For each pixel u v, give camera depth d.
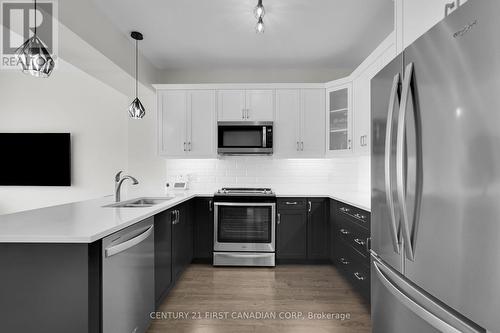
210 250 3.54
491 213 0.81
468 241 0.88
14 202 4.23
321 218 3.50
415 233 1.14
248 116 3.73
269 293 2.69
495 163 0.79
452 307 0.95
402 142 1.15
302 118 3.71
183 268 3.04
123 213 1.87
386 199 1.34
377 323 1.62
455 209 0.93
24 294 1.33
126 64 3.04
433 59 1.04
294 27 2.82
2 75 4.22
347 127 3.41
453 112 0.94
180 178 3.93
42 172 4.17
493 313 0.80
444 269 0.99
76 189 4.19
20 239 1.28
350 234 2.79
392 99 1.29
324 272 3.26
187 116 3.75
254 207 3.48
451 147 0.95
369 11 2.52
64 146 4.16
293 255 3.49
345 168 3.93
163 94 3.77
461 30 0.90
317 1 2.38
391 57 2.40
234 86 3.74
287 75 3.99
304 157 3.71
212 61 3.71
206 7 2.47
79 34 2.22
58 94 4.21
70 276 1.31
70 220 1.63
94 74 3.06
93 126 4.18
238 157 4.01
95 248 1.36
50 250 1.32
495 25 0.79
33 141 4.19
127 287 1.66
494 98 0.79
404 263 1.26
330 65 3.84
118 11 2.53
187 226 3.22
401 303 1.32
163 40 3.10
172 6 2.46
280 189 3.98
